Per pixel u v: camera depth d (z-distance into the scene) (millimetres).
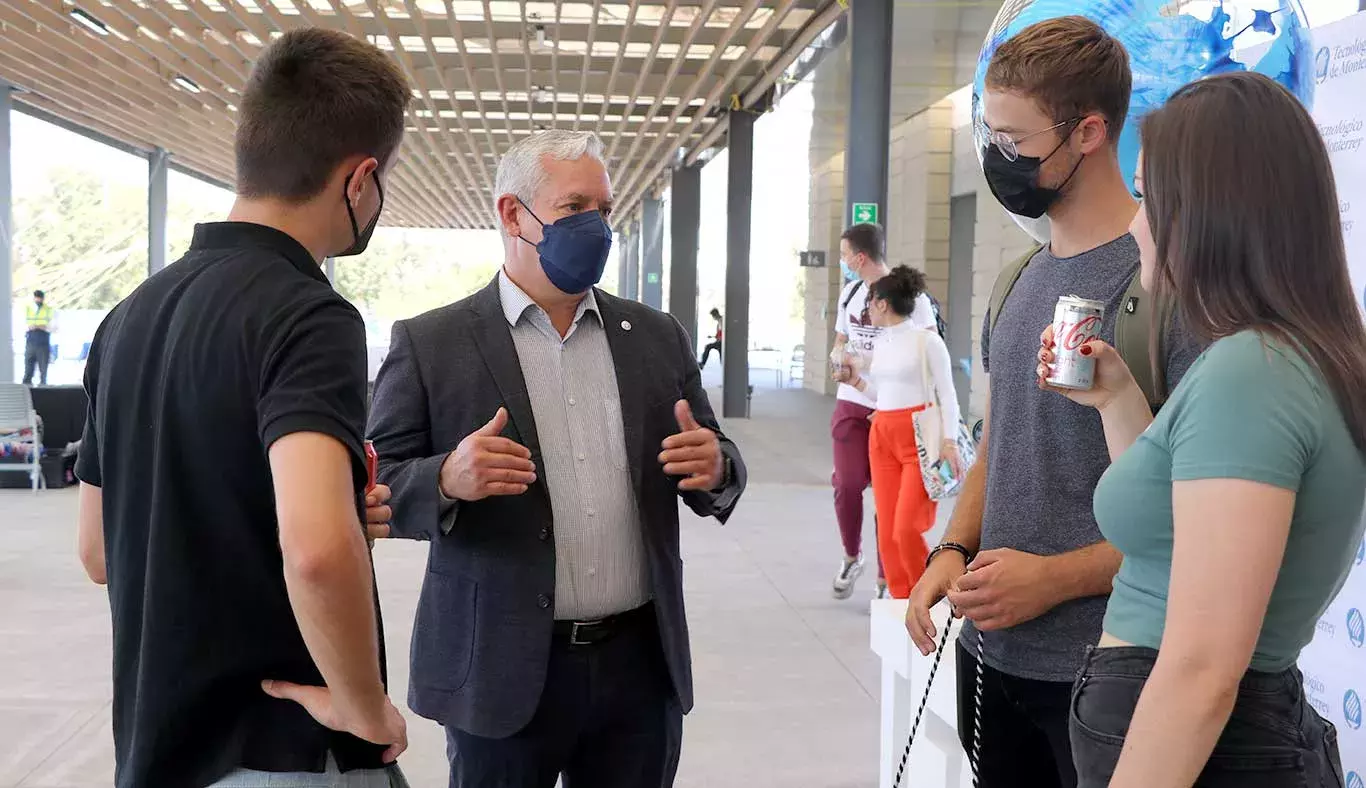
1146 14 1612
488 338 1886
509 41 10234
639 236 28500
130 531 1238
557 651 1817
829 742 3344
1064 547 1491
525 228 1871
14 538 6215
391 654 4152
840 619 4680
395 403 1871
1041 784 1598
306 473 1092
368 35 9617
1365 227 2074
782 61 10398
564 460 1855
